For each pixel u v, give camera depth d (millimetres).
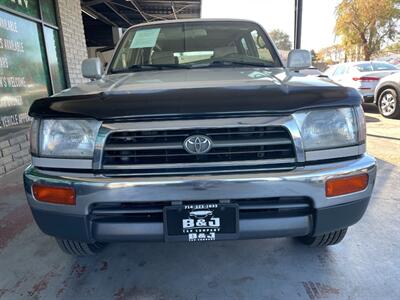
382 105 7758
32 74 4984
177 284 1960
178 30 2922
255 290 1889
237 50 2764
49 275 2080
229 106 1490
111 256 2264
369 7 20500
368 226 2580
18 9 4645
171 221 1569
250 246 2336
